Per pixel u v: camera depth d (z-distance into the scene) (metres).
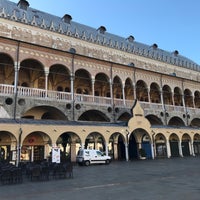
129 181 15.11
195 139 46.75
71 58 34.31
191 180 14.91
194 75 61.47
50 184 14.78
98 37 45.91
